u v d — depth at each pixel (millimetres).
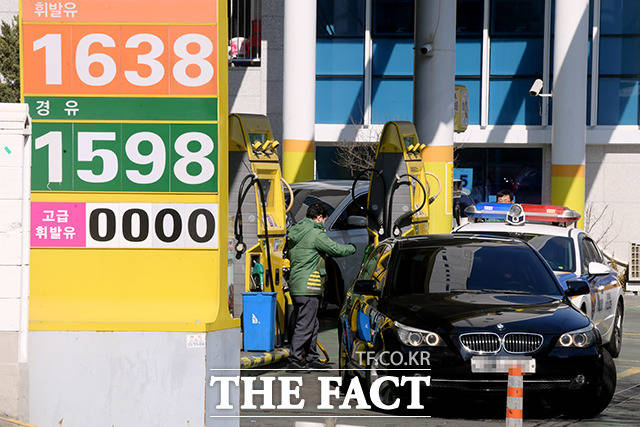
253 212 24000
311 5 49344
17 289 14297
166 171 14602
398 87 57688
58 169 14688
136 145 14633
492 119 57375
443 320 17672
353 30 57688
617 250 56938
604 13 56406
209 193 14570
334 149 58188
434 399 19500
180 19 14531
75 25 14633
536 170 57656
